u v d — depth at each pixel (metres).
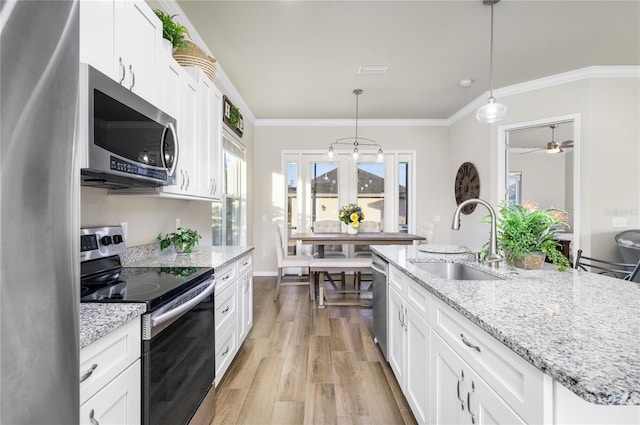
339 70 3.49
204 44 2.94
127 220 1.92
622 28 2.70
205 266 1.85
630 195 3.44
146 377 1.09
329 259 4.05
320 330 3.01
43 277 0.52
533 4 2.38
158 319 1.12
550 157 6.12
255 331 2.98
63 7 0.55
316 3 2.36
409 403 1.71
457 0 2.34
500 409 0.86
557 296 1.18
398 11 2.45
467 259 2.04
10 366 0.46
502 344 0.85
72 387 0.57
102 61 1.25
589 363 0.66
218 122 2.57
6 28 0.45
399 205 5.50
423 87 3.97
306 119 5.40
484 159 4.34
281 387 2.05
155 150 1.52
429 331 1.41
